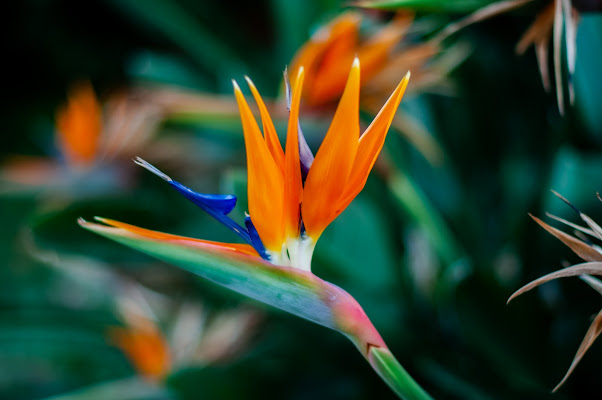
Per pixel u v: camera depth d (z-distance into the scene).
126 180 1.54
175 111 1.16
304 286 0.79
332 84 1.06
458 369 1.09
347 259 1.15
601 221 1.04
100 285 1.62
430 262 1.32
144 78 1.61
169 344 1.44
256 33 2.65
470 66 1.29
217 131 1.36
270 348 1.28
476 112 1.33
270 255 0.80
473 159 1.34
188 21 1.76
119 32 3.33
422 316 1.22
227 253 0.79
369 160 0.78
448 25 0.90
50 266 1.98
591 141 1.08
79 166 1.55
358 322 0.79
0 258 2.10
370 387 1.15
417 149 1.34
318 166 0.78
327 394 1.14
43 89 3.42
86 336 1.47
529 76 1.27
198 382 1.12
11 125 3.10
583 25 1.07
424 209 1.17
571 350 1.07
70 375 1.52
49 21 3.46
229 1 2.69
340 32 1.04
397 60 1.07
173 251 0.79
